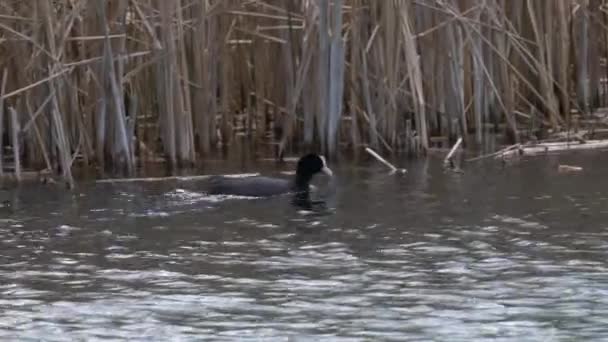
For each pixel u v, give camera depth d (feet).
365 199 101.60
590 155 120.26
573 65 147.13
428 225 91.09
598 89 147.54
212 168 119.03
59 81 115.03
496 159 119.65
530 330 65.98
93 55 118.42
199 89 127.44
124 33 115.24
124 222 93.81
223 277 77.51
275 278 77.05
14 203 101.86
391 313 69.41
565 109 135.03
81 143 118.73
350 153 126.11
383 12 122.62
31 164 119.85
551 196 100.68
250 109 140.05
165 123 119.55
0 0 112.98
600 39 152.46
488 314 68.90
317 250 84.07
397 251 83.30
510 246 84.02
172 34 117.39
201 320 68.59
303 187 105.50
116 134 116.06
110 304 71.87
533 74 140.67
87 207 99.60
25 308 71.15
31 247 85.97
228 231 90.43
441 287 74.49
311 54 123.54
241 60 141.18
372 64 127.13
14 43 115.55
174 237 88.69
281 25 128.67
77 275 78.38
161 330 66.85
